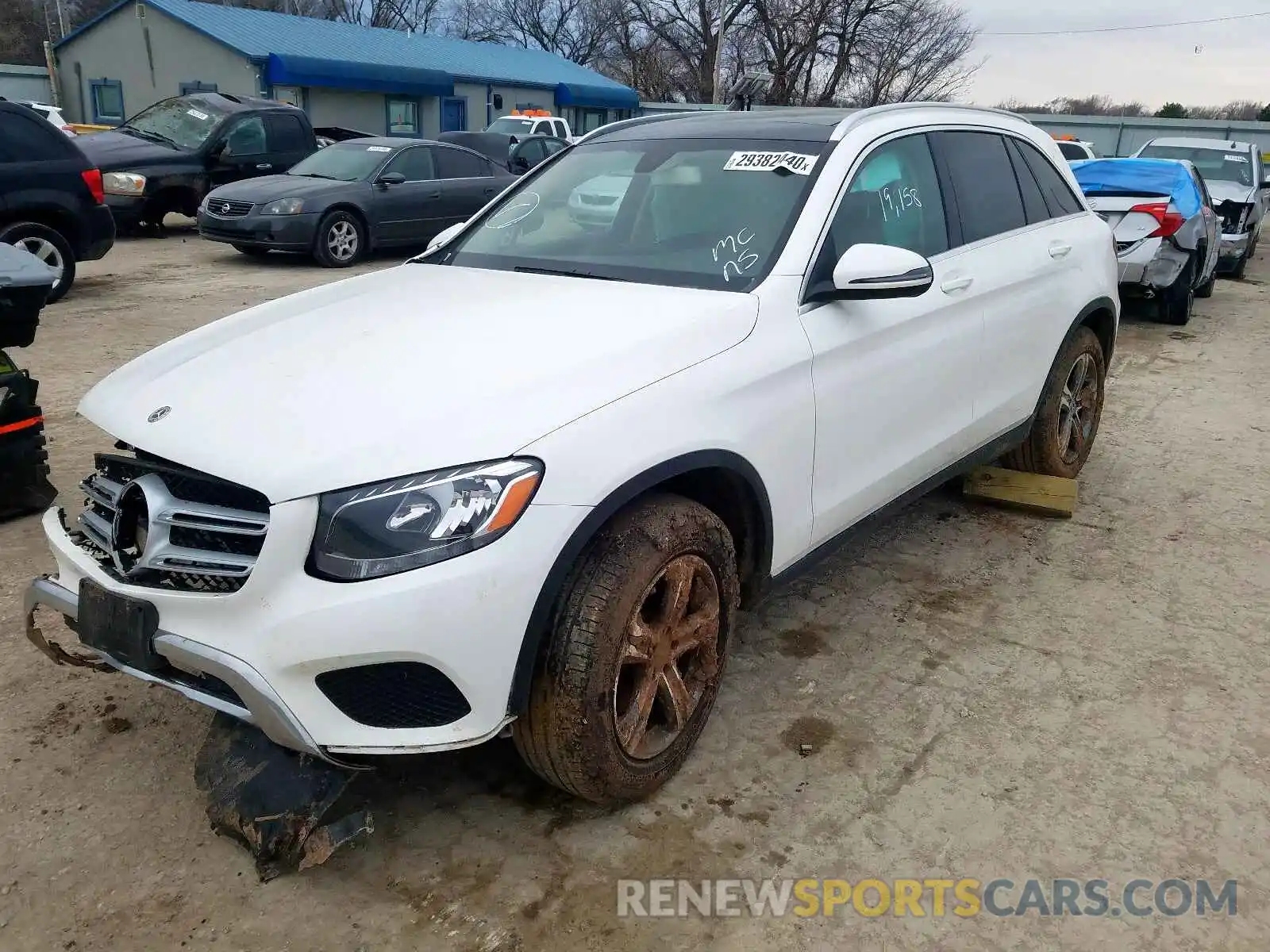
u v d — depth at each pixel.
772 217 3.23
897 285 2.94
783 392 2.89
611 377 2.51
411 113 27.38
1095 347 4.93
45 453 4.47
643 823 2.67
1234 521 4.83
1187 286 9.62
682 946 2.29
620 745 2.53
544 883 2.46
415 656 2.16
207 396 2.49
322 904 2.38
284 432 2.28
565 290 3.08
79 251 9.17
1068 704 3.26
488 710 2.27
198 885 2.42
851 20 40.47
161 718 3.05
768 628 3.70
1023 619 3.82
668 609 2.59
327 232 11.78
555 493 2.26
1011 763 2.95
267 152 14.15
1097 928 2.37
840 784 2.84
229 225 11.67
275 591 2.17
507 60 31.58
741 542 2.96
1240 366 8.19
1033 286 4.24
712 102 36.28
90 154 13.05
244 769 2.51
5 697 3.13
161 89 25.89
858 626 3.73
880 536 4.57
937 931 2.35
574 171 3.90
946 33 41.16
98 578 2.42
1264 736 3.10
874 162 3.51
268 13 27.34
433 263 3.71
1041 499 4.80
